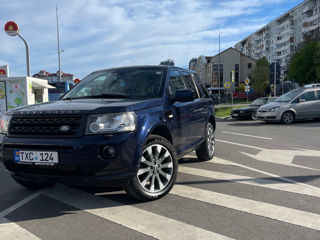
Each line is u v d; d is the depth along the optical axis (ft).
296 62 174.29
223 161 18.97
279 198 11.79
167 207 10.94
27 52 44.93
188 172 16.06
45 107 11.20
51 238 8.68
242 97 160.97
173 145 13.09
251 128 40.42
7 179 15.67
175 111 13.44
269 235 8.65
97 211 10.68
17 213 10.62
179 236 8.65
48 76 195.62
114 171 9.92
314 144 25.64
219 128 41.83
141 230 9.09
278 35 302.04
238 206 10.98
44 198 12.21
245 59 254.68
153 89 13.34
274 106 44.47
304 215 10.09
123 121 10.16
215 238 8.50
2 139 10.94
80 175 9.78
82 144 9.61
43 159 10.03
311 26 241.76
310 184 13.69
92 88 14.35
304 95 44.65
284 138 29.76
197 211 10.53
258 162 18.63
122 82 14.08
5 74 46.39
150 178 11.70
